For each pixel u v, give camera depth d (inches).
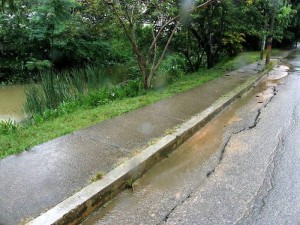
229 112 251.3
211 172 150.8
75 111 244.5
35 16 484.4
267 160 162.7
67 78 370.0
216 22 440.8
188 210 120.2
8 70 505.7
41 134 182.1
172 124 200.8
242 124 221.3
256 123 223.6
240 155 169.5
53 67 533.6
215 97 276.5
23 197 117.3
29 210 109.7
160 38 419.5
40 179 130.2
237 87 321.7
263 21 506.0
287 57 695.1
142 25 384.5
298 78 419.2
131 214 118.2
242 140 191.3
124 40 457.4
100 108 241.0
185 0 330.3
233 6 434.3
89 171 137.3
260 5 474.9
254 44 773.3
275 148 178.2
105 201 125.3
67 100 292.8
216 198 128.1
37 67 483.8
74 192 120.9
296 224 111.6
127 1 291.7
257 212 118.4
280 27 685.9
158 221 113.8
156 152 158.9
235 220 114.0
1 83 485.4
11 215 106.9
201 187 137.0
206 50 481.4
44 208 110.8
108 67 563.8
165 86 327.0
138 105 243.9
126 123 201.8
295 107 266.2
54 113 238.1
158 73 371.9
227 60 571.2
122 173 135.5
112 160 148.2
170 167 156.2
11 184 126.1
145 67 310.8
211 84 335.6
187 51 460.8
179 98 269.9
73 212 110.5
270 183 139.3
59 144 166.2
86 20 415.8
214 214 117.6
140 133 183.5
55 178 131.1
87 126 195.5
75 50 546.9
